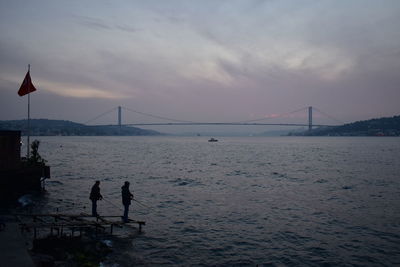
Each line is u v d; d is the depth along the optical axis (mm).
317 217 21156
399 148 121375
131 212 21859
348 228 18781
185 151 100875
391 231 18219
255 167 52938
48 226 15117
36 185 25969
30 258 10727
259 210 22953
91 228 17234
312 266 13586
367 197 27891
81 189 30281
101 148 113750
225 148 124188
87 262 12391
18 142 24875
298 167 53000
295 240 16641
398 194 29312
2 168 23953
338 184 35219
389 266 13680
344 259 14328
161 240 16203
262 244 16016
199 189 31516
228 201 25938
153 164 56938
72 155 77250
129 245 15312
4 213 20375
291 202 25703
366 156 79062
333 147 131875
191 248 15250
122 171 45906
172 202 25297
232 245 15789
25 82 27062
